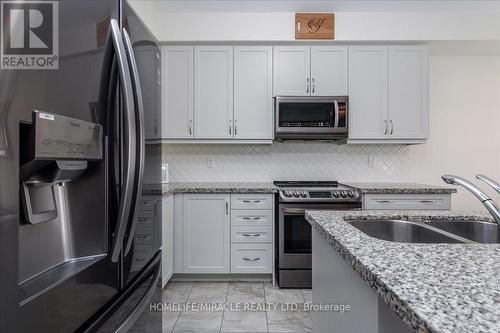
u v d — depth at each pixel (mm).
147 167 1308
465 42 2979
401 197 2703
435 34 2920
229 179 3346
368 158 3359
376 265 714
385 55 2980
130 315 1039
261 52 2986
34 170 740
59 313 734
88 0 854
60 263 866
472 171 3395
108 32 956
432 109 3385
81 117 819
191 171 3334
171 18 2928
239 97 2994
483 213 1427
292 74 2982
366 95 2986
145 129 1284
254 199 2785
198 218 2785
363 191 2689
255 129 3004
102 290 915
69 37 772
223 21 2930
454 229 1344
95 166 929
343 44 2990
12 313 594
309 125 2896
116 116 994
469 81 3377
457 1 2721
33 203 785
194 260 2795
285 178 3346
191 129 2998
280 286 2701
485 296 554
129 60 1007
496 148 3393
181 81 3000
